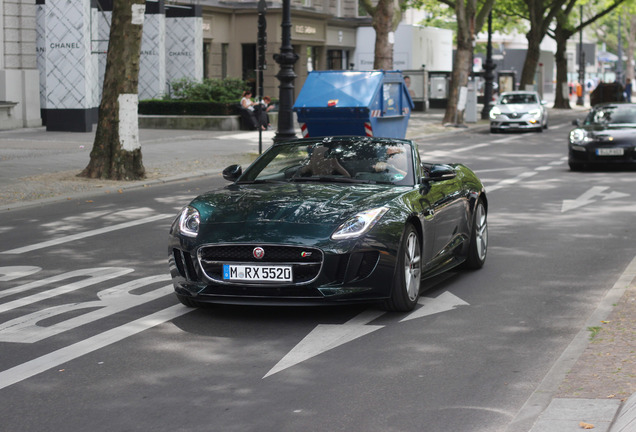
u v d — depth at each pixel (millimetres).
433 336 7406
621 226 13234
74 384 6203
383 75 26062
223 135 33406
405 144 9469
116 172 19719
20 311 8445
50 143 28453
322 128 25953
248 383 6191
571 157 21422
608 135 21078
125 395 5953
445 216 9227
